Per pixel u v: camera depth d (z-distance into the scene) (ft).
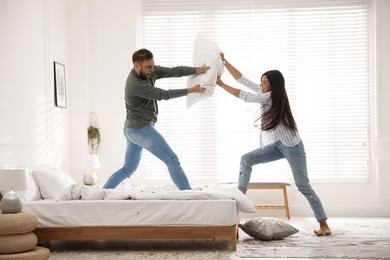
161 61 23.67
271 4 23.34
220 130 23.43
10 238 13.05
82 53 23.09
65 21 22.86
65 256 13.91
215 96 23.47
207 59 15.90
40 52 19.85
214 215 14.12
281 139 16.16
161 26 23.70
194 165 23.45
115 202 14.32
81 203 14.37
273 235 15.80
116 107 23.24
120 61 23.30
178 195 14.44
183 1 23.61
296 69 23.24
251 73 23.35
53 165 19.66
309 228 18.61
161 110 23.59
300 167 16.37
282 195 23.00
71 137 23.02
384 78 22.76
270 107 16.12
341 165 23.00
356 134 23.00
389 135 22.76
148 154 23.56
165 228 14.23
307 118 23.13
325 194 22.95
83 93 23.03
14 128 17.56
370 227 18.94
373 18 22.93
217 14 23.54
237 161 23.35
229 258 13.35
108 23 23.32
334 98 23.11
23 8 18.43
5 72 17.02
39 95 19.61
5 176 13.96
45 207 14.40
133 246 15.31
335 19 23.16
